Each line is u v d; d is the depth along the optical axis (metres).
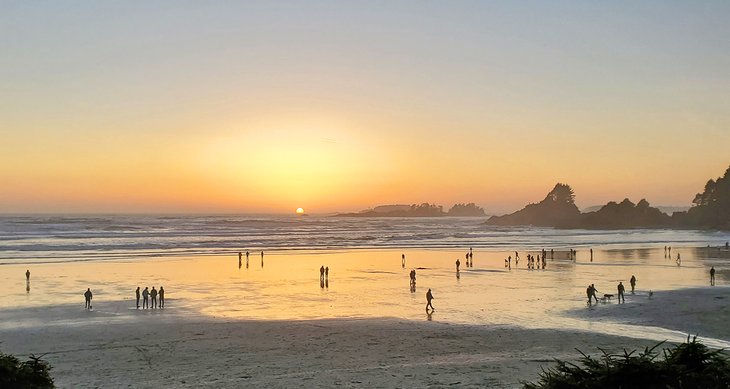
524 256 78.00
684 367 9.43
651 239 130.75
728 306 34.09
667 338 25.17
